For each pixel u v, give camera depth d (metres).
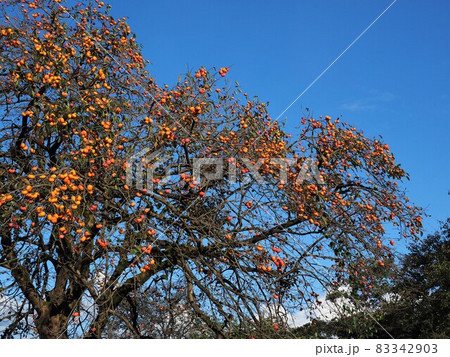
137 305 7.20
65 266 6.40
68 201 5.33
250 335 5.73
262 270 5.98
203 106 6.62
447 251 15.30
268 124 7.62
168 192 6.29
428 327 13.38
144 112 6.62
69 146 6.26
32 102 6.20
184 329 6.71
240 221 6.14
